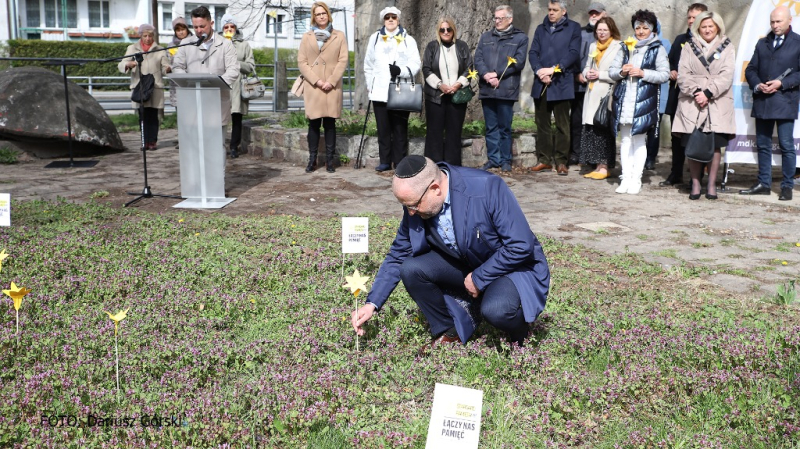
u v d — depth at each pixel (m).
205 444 3.35
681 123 8.70
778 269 6.18
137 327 4.58
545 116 10.66
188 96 8.42
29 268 5.79
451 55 9.98
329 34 10.04
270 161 11.70
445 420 2.93
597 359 4.25
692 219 7.93
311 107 10.16
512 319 4.09
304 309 5.00
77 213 7.84
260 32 39.59
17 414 3.51
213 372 4.08
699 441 3.31
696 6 9.34
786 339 4.46
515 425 3.56
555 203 8.70
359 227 5.50
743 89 9.15
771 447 3.36
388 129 10.34
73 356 4.11
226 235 7.04
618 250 6.77
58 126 11.91
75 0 40.31
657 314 4.90
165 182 9.99
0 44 34.22
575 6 13.64
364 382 3.94
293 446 3.38
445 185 4.00
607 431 3.54
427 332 4.64
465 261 4.25
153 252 6.28
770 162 9.00
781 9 8.38
